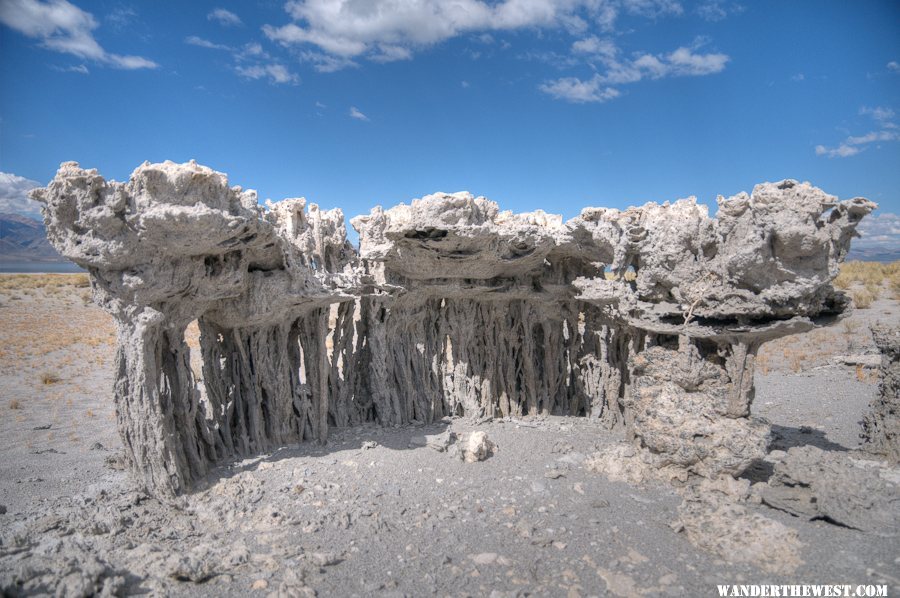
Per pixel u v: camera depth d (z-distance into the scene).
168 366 8.66
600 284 10.23
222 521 7.48
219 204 7.83
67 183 7.02
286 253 8.98
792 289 8.23
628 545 6.97
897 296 25.38
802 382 15.59
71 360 20.58
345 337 11.20
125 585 5.91
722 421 8.63
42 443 11.19
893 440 9.12
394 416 11.28
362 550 6.82
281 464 9.14
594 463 9.29
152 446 7.94
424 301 11.61
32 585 5.67
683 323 9.14
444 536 7.19
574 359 12.48
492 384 12.19
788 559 6.44
